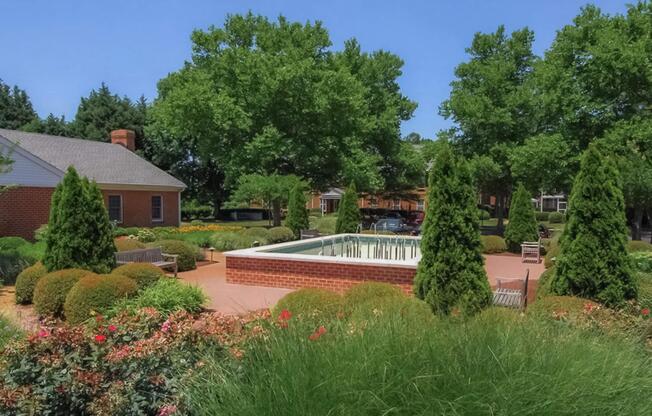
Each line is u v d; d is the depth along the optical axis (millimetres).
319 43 29078
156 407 2955
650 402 2723
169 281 8477
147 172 28031
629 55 19844
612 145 19953
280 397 2578
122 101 42750
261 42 28125
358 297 6805
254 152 25547
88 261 9312
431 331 3146
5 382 3027
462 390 2564
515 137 27406
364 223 36312
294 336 3201
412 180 35906
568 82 21969
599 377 2752
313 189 29734
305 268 10898
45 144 25203
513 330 3268
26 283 9109
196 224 30547
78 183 9359
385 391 2580
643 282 7961
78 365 3195
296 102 26969
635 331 4375
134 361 3150
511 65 27609
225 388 2760
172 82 28375
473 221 6629
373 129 31109
